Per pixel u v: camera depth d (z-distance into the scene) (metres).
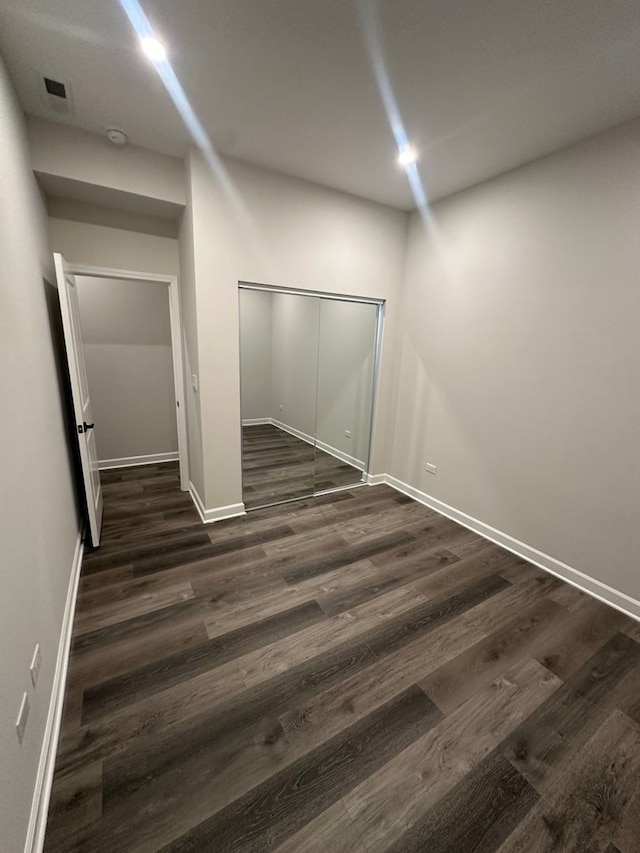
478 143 2.20
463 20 1.38
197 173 2.37
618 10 1.31
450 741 1.37
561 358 2.29
